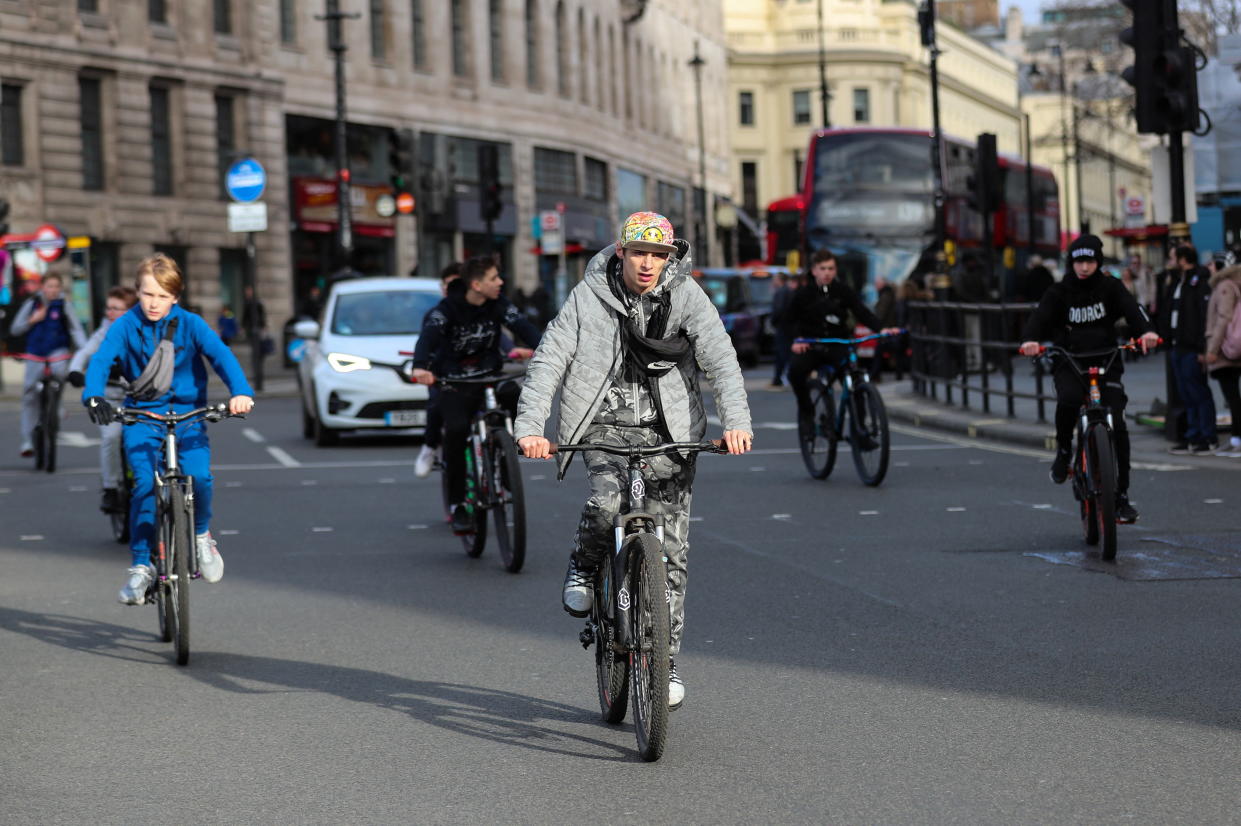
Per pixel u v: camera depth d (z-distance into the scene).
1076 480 23.67
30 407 39.72
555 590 21.41
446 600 20.83
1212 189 83.38
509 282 127.69
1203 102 83.12
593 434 14.05
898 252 80.31
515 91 128.62
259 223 74.00
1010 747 13.28
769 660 16.78
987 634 17.83
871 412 31.55
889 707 14.71
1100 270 23.52
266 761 13.34
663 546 13.70
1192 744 13.24
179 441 18.27
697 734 13.94
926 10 72.00
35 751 13.80
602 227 144.25
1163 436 38.09
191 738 14.13
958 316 47.97
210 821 11.75
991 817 11.47
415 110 115.81
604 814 11.73
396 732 14.20
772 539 25.28
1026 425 41.47
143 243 93.25
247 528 28.30
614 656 14.10
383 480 35.59
